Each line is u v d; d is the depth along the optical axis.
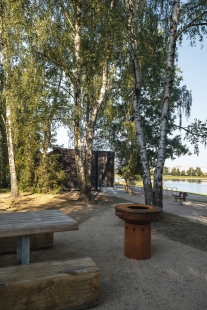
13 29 9.69
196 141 8.16
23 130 11.54
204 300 2.76
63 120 10.02
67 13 10.44
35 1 9.57
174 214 8.49
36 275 2.37
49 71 11.24
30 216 3.67
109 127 16.80
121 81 11.17
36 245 4.38
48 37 9.88
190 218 7.84
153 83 10.13
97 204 10.15
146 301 2.71
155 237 5.32
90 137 10.94
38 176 13.95
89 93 11.33
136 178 17.61
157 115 16.69
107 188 16.98
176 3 7.38
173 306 2.62
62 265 2.63
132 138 15.65
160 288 3.01
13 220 3.36
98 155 17.31
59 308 2.38
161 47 8.04
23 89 10.05
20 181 13.77
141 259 3.94
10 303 2.19
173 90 14.69
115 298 2.76
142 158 7.29
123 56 8.87
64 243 4.82
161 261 3.89
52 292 2.35
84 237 5.26
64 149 16.16
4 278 2.30
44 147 13.84
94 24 9.21
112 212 8.28
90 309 2.52
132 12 7.40
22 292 2.24
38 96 9.98
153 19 7.97
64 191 15.67
